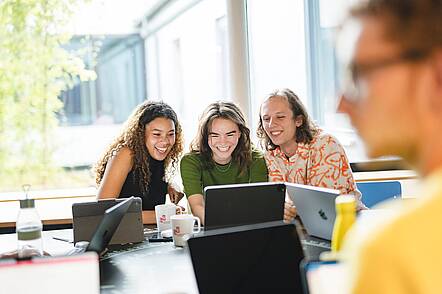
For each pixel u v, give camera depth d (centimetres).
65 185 454
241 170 306
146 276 200
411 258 59
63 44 471
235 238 158
